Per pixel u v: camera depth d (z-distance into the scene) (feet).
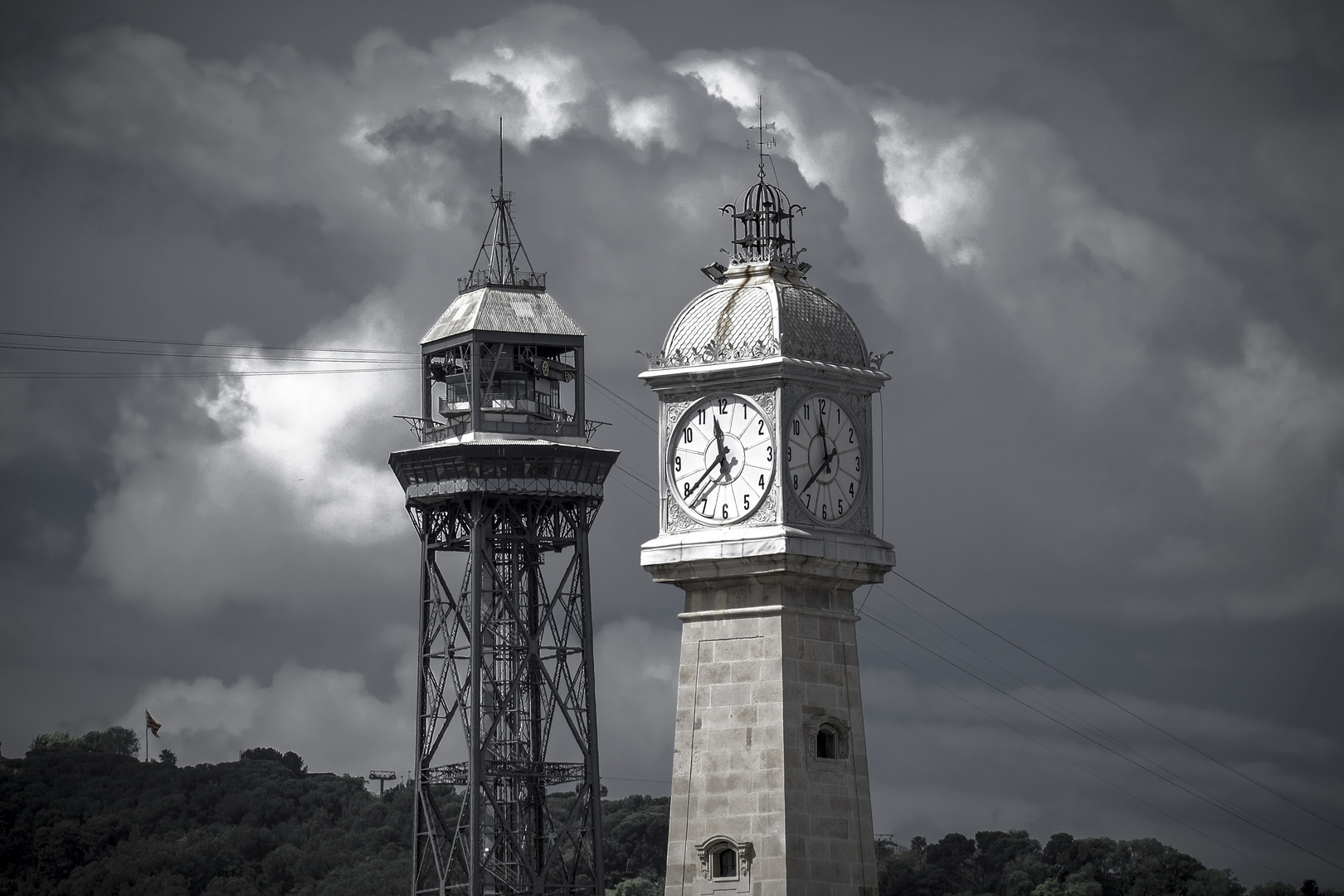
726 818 536.83
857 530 559.79
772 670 540.11
